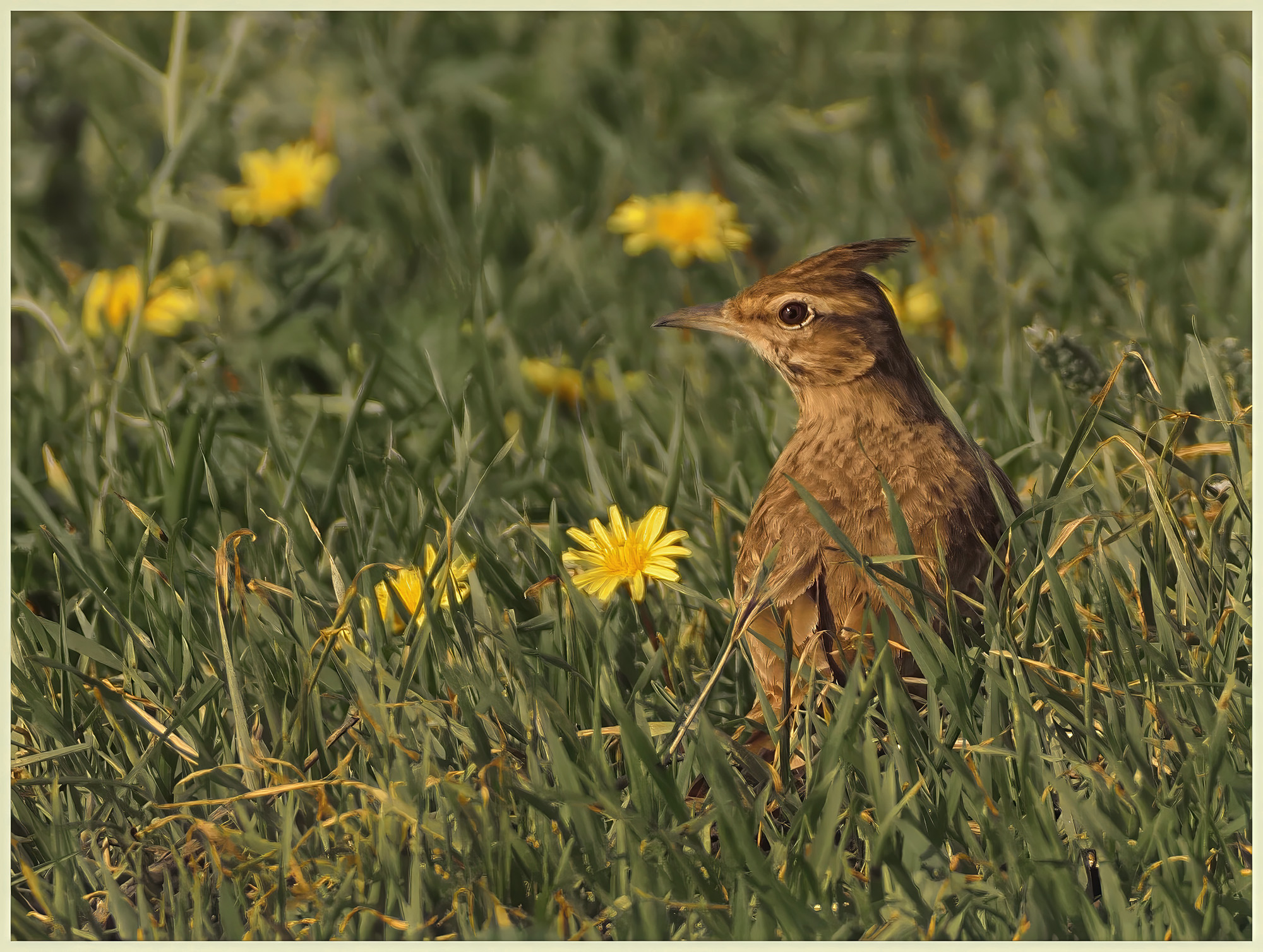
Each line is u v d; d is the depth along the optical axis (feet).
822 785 21.59
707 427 40.34
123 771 25.49
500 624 27.35
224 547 25.89
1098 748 22.90
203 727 26.48
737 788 21.61
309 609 28.04
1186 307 44.42
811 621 26.50
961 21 72.54
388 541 34.06
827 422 30.19
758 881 20.48
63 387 42.45
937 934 20.21
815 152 64.39
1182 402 34.22
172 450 36.78
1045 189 55.26
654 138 63.82
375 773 24.45
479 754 23.38
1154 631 26.53
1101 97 61.98
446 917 21.31
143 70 45.57
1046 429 36.78
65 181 58.08
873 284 30.76
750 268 56.08
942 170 58.59
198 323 47.88
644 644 29.91
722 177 61.52
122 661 26.91
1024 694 23.48
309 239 54.29
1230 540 29.48
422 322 46.03
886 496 26.81
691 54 71.56
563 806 22.53
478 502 35.68
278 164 51.06
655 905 20.76
